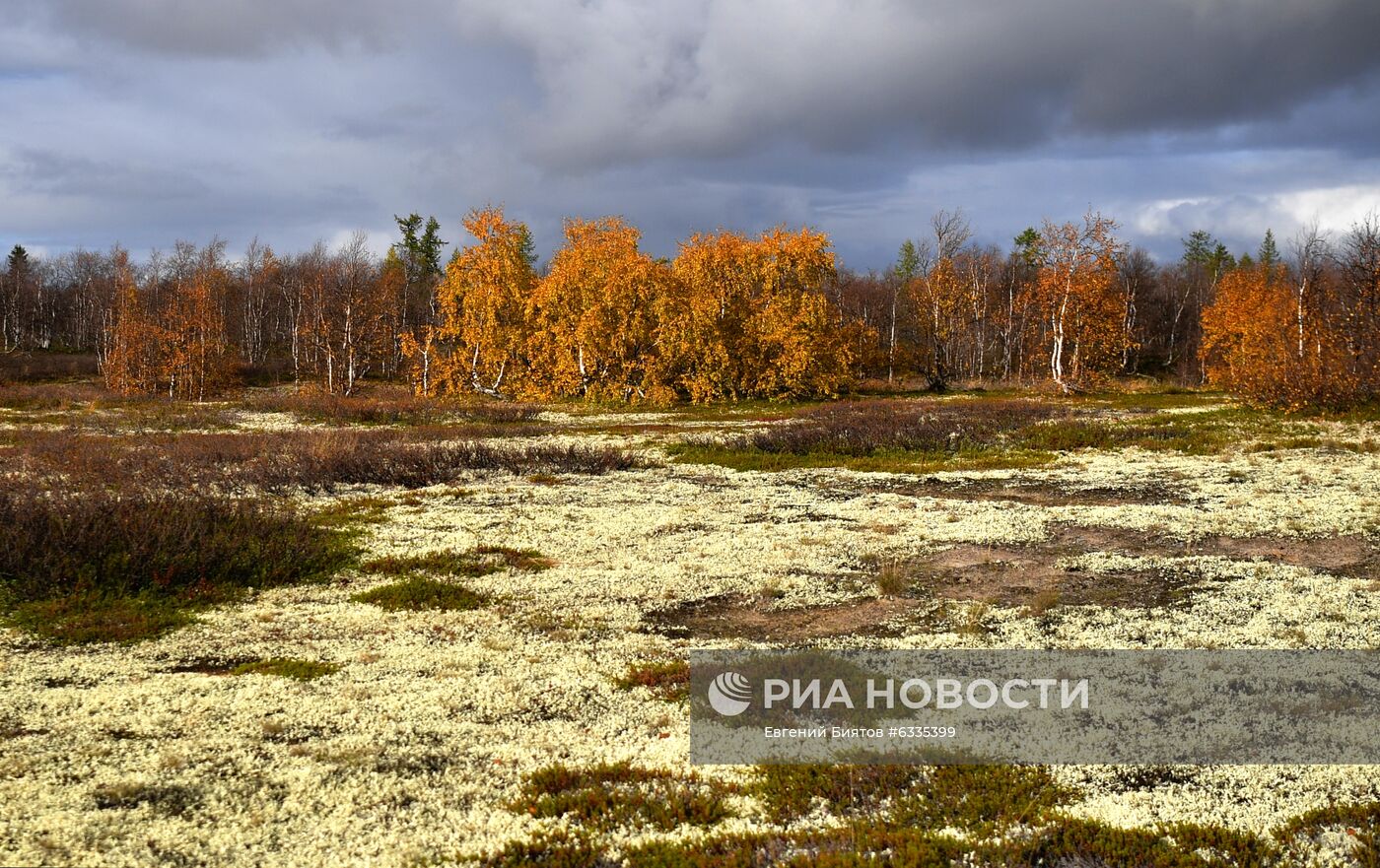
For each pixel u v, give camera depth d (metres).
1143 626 9.42
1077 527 14.52
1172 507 15.79
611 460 22.72
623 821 5.69
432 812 5.75
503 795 5.98
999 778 6.16
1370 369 30.77
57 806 5.73
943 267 59.38
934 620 9.94
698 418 37.38
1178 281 89.06
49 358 71.75
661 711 7.40
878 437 26.19
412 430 31.84
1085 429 27.23
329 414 36.38
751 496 18.20
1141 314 79.75
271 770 6.27
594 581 11.73
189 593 11.17
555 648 9.07
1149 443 24.52
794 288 48.47
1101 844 5.30
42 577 11.02
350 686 7.98
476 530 14.95
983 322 71.88
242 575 11.97
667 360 45.81
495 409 39.12
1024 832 5.50
